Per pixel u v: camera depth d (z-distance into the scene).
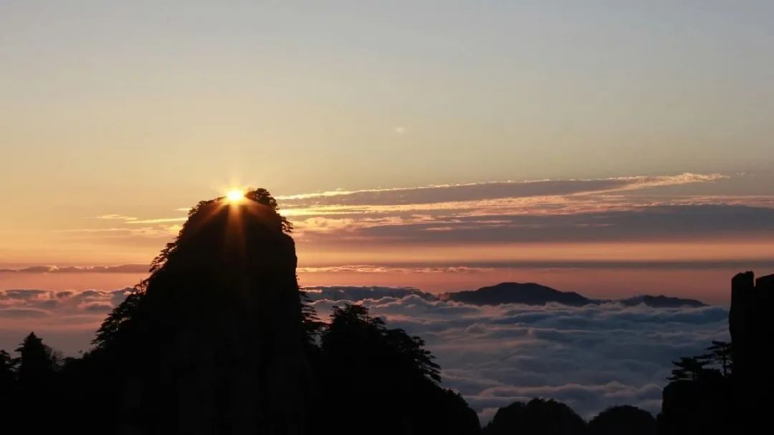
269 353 121.94
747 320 143.50
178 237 126.31
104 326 133.75
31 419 132.75
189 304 117.56
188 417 112.88
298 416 123.50
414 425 149.38
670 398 161.75
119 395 120.56
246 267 122.25
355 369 147.00
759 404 136.88
